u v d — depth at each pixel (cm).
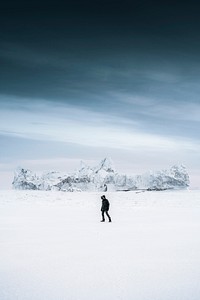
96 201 4200
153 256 889
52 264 803
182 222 1769
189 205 3422
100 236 1260
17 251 969
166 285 622
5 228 1528
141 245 1059
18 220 1917
